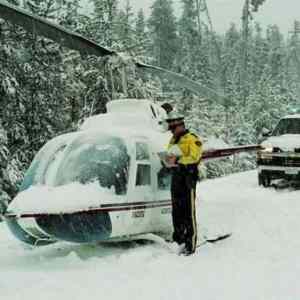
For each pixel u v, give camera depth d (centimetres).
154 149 878
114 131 861
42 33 713
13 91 2359
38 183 811
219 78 6962
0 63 2400
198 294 604
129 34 3569
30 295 614
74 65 2994
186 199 825
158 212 870
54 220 739
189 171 828
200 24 6366
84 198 755
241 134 4444
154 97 2769
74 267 752
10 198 2270
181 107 4141
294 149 1630
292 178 1642
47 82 2688
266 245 870
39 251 867
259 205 1229
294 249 837
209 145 975
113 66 887
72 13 3278
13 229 790
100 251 846
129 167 818
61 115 2786
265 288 621
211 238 896
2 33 2406
